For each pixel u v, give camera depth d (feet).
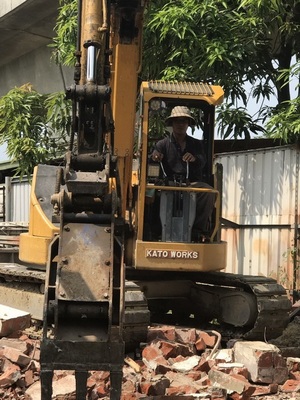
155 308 22.48
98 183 10.78
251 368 14.98
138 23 17.07
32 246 18.84
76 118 11.53
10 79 60.13
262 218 26.96
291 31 30.22
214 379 14.46
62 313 10.26
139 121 18.84
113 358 10.12
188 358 16.12
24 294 20.44
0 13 48.80
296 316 20.75
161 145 18.97
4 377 13.79
